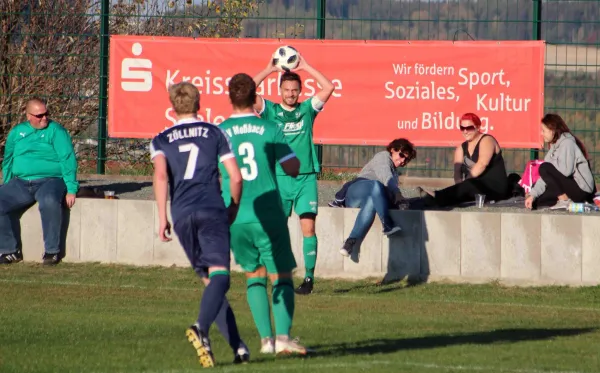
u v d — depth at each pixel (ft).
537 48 160.66
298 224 137.08
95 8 186.91
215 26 189.47
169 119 167.94
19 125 145.89
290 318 81.46
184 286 127.85
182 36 183.73
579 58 164.14
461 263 133.08
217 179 76.07
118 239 144.05
